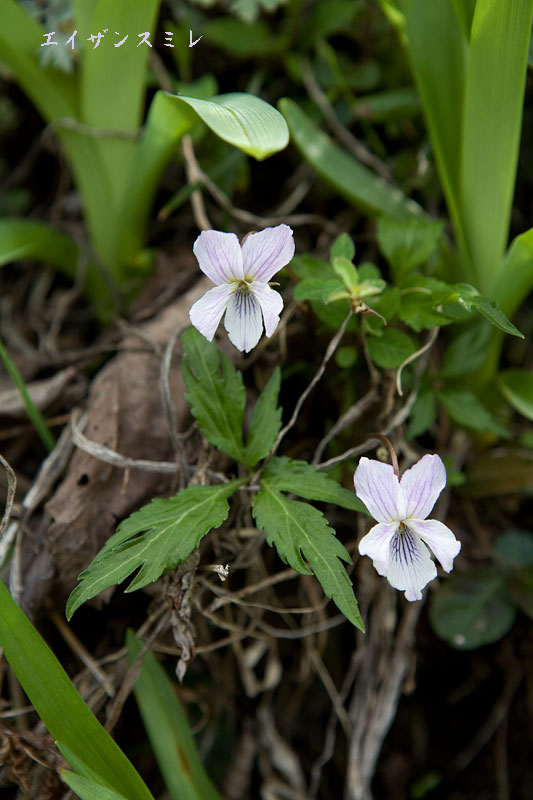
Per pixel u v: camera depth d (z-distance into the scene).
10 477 0.38
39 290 0.47
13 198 0.48
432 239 0.40
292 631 0.42
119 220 0.43
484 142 0.38
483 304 0.37
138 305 0.44
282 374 0.42
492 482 0.43
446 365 0.41
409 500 0.35
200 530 0.36
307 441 0.42
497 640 0.44
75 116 0.42
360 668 0.43
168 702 0.38
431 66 0.39
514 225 0.46
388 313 0.39
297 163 0.46
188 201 0.46
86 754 0.36
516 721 0.45
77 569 0.39
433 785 0.45
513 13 0.36
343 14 0.44
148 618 0.40
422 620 0.44
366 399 0.40
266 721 0.44
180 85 0.44
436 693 0.45
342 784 0.45
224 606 0.42
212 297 0.36
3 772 0.38
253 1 0.44
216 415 0.37
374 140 0.45
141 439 0.40
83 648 0.40
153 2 0.39
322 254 0.45
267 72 0.46
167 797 0.44
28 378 0.43
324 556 0.35
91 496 0.39
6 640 0.35
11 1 0.40
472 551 0.43
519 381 0.42
